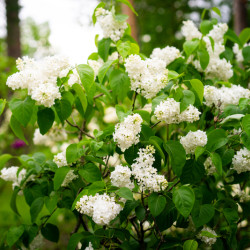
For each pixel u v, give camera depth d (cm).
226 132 101
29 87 96
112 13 113
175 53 118
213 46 114
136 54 105
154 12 488
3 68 223
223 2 452
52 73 97
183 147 97
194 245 94
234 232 99
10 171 114
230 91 110
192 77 117
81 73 97
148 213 97
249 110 102
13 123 101
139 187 98
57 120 113
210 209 96
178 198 89
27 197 110
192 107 95
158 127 135
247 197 111
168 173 115
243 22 313
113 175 91
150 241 105
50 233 112
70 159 96
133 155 96
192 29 129
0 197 222
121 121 92
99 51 116
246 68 137
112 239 103
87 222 128
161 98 99
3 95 195
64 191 108
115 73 107
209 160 105
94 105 126
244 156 99
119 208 86
